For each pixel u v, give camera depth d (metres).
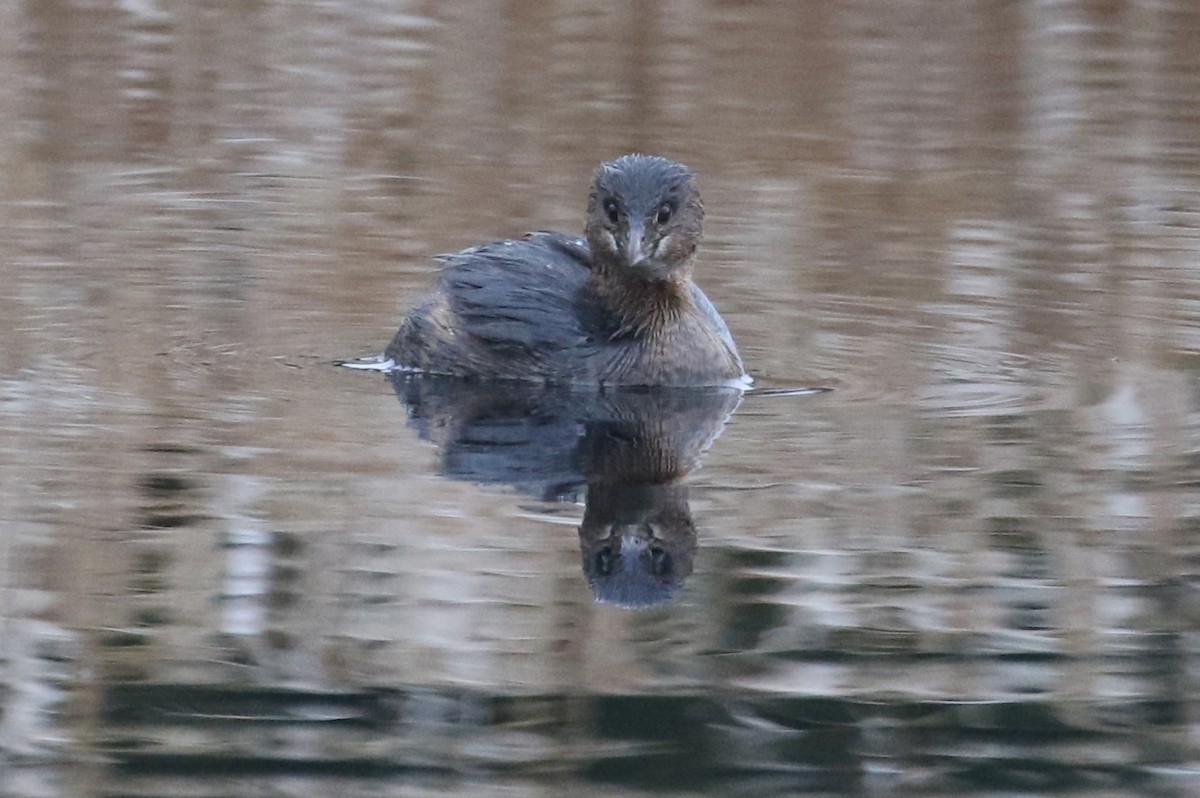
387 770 7.16
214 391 12.50
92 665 8.09
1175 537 9.76
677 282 13.23
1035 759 7.33
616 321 13.18
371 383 12.97
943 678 8.11
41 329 13.89
